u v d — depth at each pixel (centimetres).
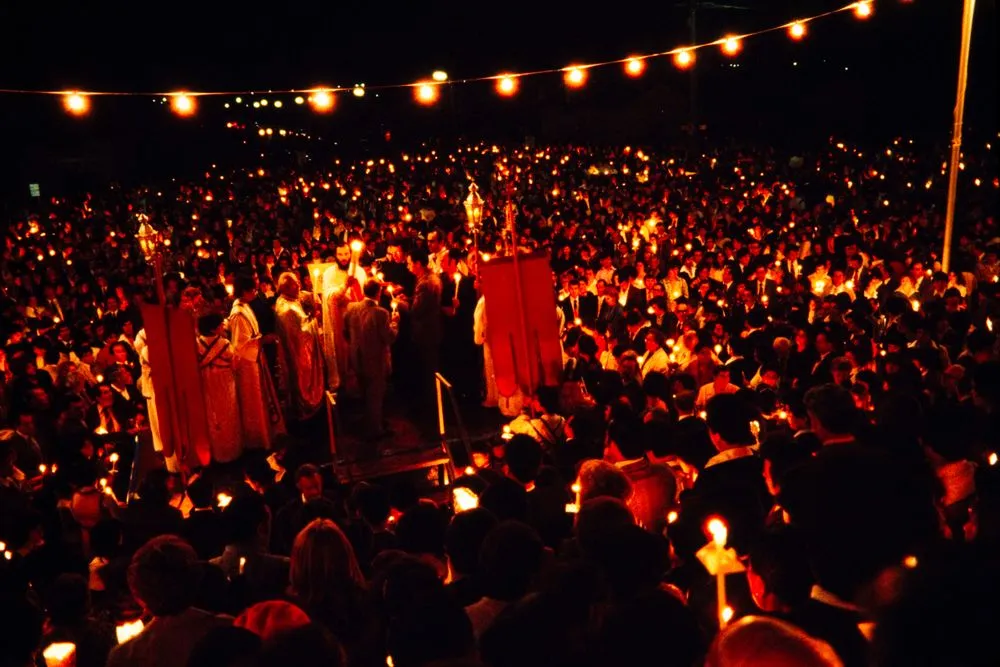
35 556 631
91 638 482
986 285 1314
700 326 1227
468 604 409
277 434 995
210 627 408
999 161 3033
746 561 440
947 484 479
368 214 2831
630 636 277
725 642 227
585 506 432
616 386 833
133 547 624
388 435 1122
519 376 884
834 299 1330
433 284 1234
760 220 2122
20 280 1803
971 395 779
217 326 1035
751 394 839
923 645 175
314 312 1252
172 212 3075
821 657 219
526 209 2581
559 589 336
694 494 509
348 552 450
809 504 319
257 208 2936
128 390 1284
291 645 272
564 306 1437
